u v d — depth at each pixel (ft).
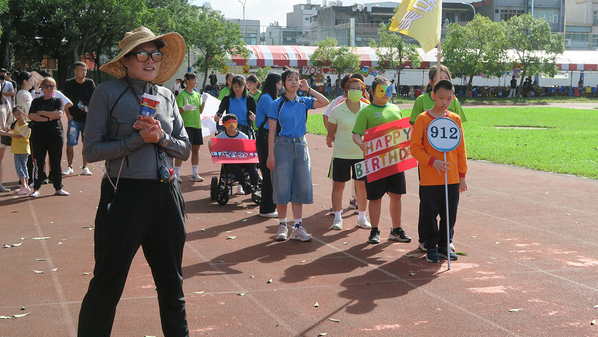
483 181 34.42
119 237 10.00
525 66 164.96
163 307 10.80
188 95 33.14
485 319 13.52
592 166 39.24
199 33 149.48
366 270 17.43
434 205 18.15
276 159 20.80
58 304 14.26
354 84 21.70
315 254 19.22
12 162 40.88
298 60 177.37
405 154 20.59
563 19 253.24
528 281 16.39
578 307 14.34
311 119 89.76
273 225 23.56
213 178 28.22
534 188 32.04
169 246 10.57
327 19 253.24
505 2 249.34
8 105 29.66
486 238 21.47
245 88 30.60
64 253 18.88
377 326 13.07
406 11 21.38
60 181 29.07
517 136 62.23
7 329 12.69
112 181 10.23
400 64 168.45
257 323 13.19
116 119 10.18
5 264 17.60
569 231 22.56
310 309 14.11
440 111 18.04
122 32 133.28
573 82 199.93
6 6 108.58
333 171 22.63
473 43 161.27
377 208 20.71
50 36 132.98
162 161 10.43
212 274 16.85
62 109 28.60
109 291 10.22
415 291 15.49
